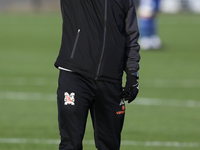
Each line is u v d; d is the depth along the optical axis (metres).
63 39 13.89
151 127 24.80
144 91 36.44
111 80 13.79
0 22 106.00
